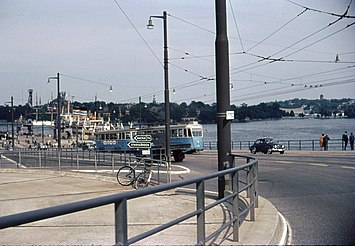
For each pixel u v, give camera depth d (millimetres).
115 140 54594
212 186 19188
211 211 11742
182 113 97312
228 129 13680
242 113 110688
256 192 11180
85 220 11625
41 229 10594
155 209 12922
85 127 107312
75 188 19828
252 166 9961
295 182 19188
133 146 23938
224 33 13727
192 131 49844
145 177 20016
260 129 117562
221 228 7023
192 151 50562
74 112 118938
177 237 9102
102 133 56375
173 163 33906
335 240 8625
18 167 31953
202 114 101812
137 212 12477
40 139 121812
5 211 14156
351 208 12414
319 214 11570
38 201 16125
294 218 11047
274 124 135375
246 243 7613
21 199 16641
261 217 9953
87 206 4078
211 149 63312
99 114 118688
